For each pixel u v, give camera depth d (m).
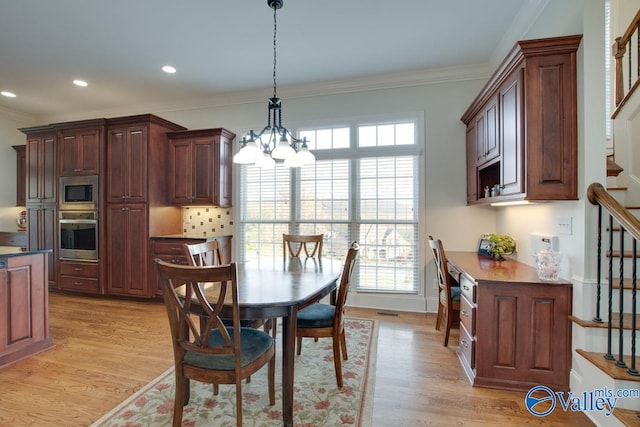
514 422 1.77
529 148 2.04
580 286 1.94
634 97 2.41
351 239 3.91
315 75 3.74
